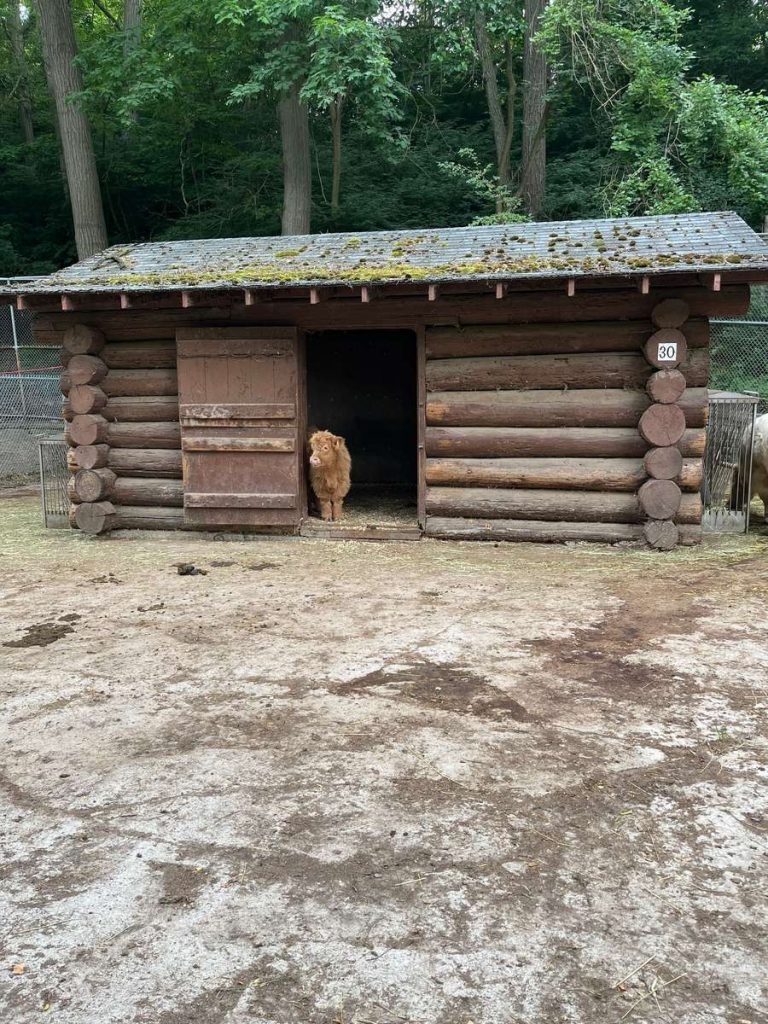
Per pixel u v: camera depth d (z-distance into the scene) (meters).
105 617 5.47
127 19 21.47
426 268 7.24
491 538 7.81
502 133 18.88
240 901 2.45
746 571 6.49
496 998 2.06
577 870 2.58
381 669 4.40
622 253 7.09
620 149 15.05
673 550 7.31
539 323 7.52
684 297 7.04
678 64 14.74
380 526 8.10
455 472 7.81
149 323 8.24
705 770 3.24
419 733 3.60
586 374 7.46
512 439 7.65
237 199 21.17
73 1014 2.03
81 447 8.35
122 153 23.30
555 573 6.53
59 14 17.94
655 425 7.15
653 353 7.12
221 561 7.20
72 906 2.45
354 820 2.89
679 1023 1.98
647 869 2.59
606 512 7.54
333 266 7.64
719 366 13.78
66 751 3.49
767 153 14.55
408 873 2.57
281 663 4.52
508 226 8.41
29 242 24.36
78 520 8.42
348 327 7.95
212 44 18.36
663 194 14.91
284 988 2.10
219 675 4.36
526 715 3.78
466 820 2.88
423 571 6.68
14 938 2.31
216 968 2.18
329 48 14.52
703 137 14.94
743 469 8.09
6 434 14.64
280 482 8.07
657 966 2.16
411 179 20.67
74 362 8.25
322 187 20.42
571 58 15.83
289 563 7.07
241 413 8.00
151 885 2.54
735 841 2.74
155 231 24.62
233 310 8.00
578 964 2.17
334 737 3.57
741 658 4.49
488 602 5.69
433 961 2.19
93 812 2.99
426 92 21.91
